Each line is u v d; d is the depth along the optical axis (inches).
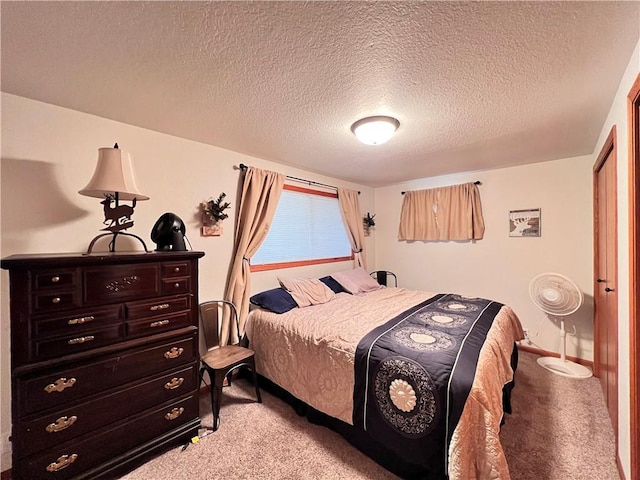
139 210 84.3
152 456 65.8
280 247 129.3
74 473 54.6
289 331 86.4
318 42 48.3
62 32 45.3
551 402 85.5
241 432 74.6
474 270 142.5
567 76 58.8
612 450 65.7
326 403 73.2
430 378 56.4
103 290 58.4
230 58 52.6
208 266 100.7
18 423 49.5
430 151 108.1
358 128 80.9
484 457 49.2
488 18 43.1
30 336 50.6
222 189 104.4
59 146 70.8
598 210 99.2
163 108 72.3
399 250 170.7
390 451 61.5
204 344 97.4
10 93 64.4
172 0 39.5
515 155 114.0
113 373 59.5
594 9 41.5
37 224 67.7
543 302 110.5
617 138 63.9
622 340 60.1
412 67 55.6
